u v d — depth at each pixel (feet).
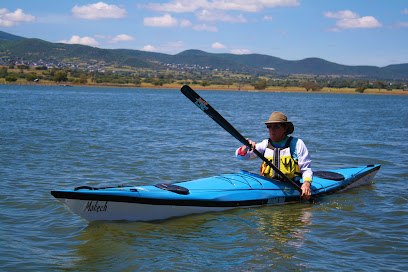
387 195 22.34
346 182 23.30
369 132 56.75
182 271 12.64
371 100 289.12
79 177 24.82
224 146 39.50
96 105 118.73
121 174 25.93
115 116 76.54
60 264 13.10
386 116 100.27
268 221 17.57
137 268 12.81
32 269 12.68
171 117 78.38
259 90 625.41
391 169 29.58
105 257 13.65
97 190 16.01
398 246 14.88
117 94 262.47
